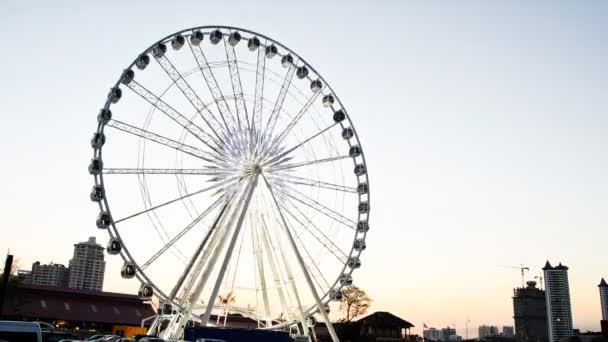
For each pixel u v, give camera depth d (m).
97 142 59.00
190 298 59.75
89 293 112.75
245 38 68.44
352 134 73.81
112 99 60.56
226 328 62.41
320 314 65.12
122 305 115.00
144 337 55.38
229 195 61.81
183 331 60.62
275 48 69.06
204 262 60.16
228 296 67.31
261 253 65.81
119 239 57.25
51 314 104.44
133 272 57.44
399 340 135.00
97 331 106.75
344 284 69.19
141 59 62.62
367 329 135.38
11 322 40.81
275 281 65.81
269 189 64.06
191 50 65.06
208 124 62.34
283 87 67.94
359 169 73.25
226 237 61.12
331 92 73.62
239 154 62.97
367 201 72.38
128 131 59.81
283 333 65.81
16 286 102.50
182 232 59.78
